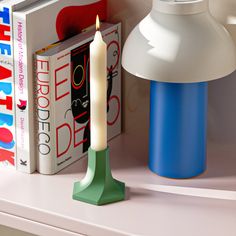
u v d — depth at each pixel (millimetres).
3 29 1125
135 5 1277
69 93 1190
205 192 1150
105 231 1056
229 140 1299
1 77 1163
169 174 1190
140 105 1341
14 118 1180
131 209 1099
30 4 1146
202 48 1081
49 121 1163
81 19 1237
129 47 1130
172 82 1084
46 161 1192
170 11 1093
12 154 1211
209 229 1047
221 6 1196
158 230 1045
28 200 1129
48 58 1120
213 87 1275
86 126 1260
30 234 1310
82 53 1202
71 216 1082
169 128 1160
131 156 1275
